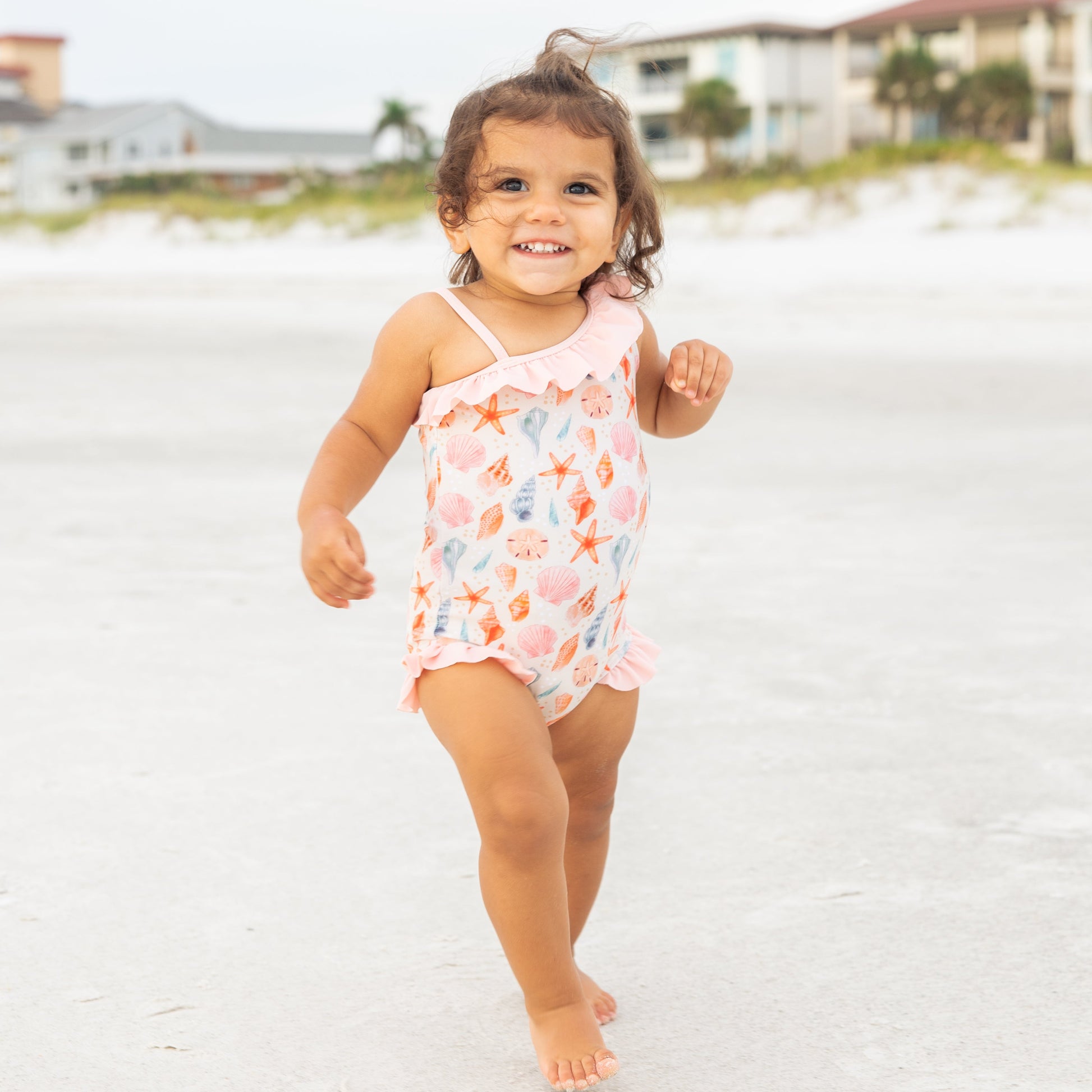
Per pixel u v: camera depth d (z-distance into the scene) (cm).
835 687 376
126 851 278
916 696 368
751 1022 217
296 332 1574
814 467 712
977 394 977
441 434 216
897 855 274
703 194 2761
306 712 360
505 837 198
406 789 309
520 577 212
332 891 261
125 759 327
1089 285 1742
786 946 240
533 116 214
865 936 243
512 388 214
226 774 318
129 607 464
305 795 306
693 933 245
